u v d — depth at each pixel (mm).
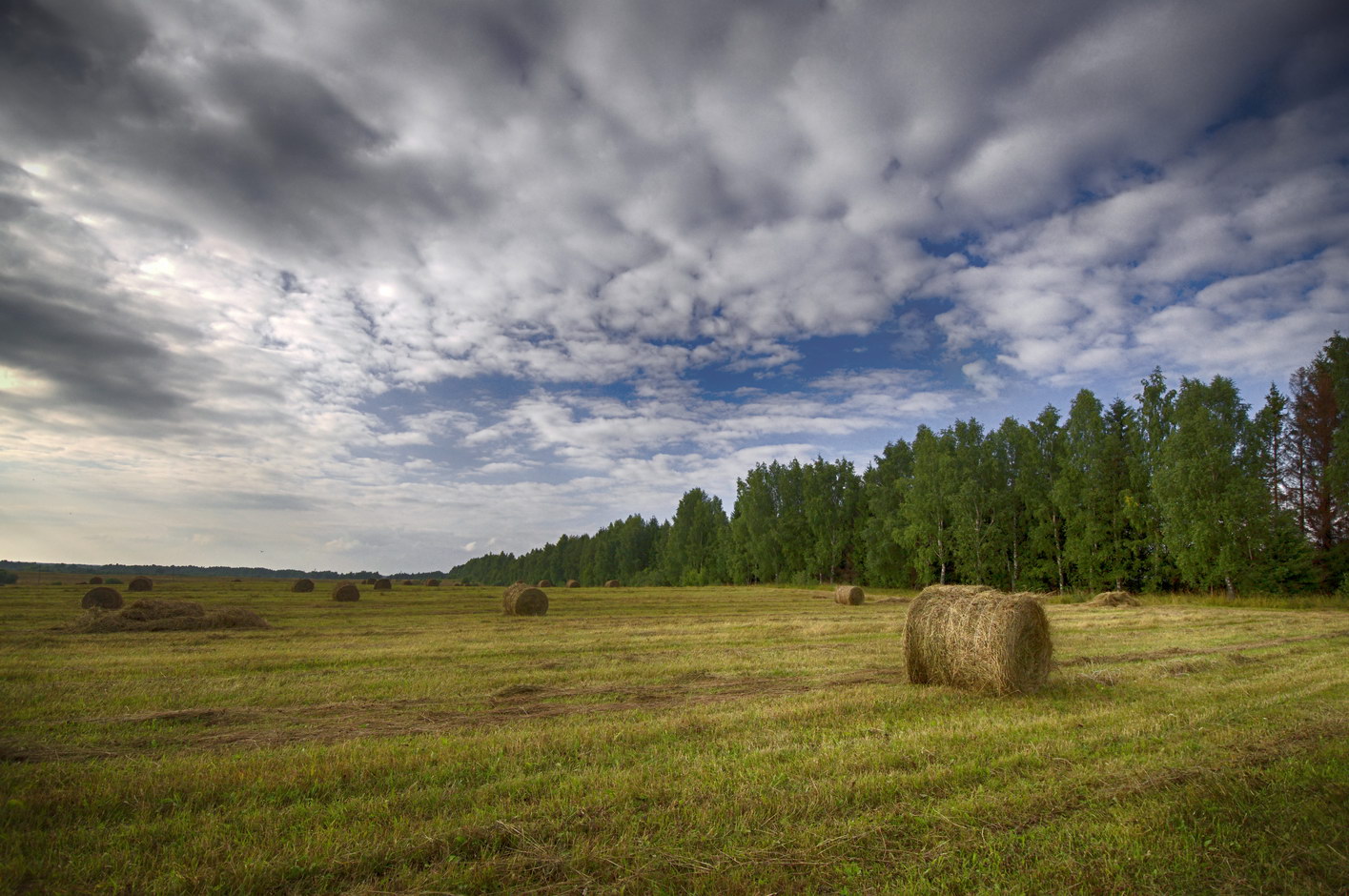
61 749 7508
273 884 4414
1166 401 47250
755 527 82625
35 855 4848
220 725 8898
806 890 4387
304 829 5293
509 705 10141
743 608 37625
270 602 41062
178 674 12859
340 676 12719
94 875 4574
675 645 17953
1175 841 5051
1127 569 47000
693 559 96812
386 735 8266
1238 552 37812
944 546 56969
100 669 13266
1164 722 8625
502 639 19516
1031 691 11117
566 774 6570
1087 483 49062
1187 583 42875
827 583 75188
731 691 11320
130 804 5848
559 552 148750
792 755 7203
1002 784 6309
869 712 9508
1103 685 11633
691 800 5844
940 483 57281
